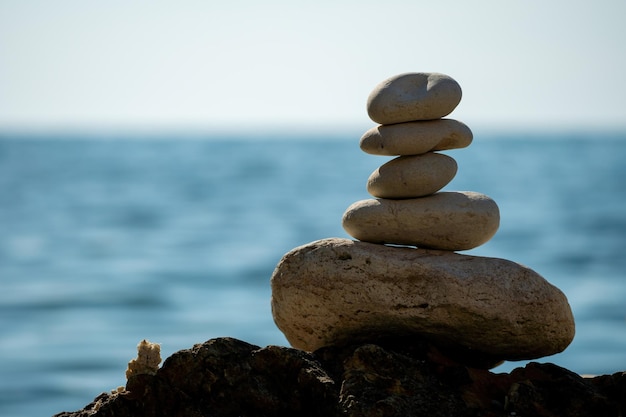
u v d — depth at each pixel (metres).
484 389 8.34
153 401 8.23
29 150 166.62
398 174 8.66
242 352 8.42
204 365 8.32
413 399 8.01
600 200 66.69
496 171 96.69
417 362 8.34
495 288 8.30
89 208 66.31
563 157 127.19
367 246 8.64
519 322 8.33
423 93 8.54
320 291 8.61
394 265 8.41
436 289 8.31
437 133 8.57
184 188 81.25
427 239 8.65
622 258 40.47
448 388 8.19
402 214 8.61
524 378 8.48
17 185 86.00
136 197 73.94
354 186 80.69
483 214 8.58
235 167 109.69
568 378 8.34
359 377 8.07
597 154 137.62
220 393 8.27
